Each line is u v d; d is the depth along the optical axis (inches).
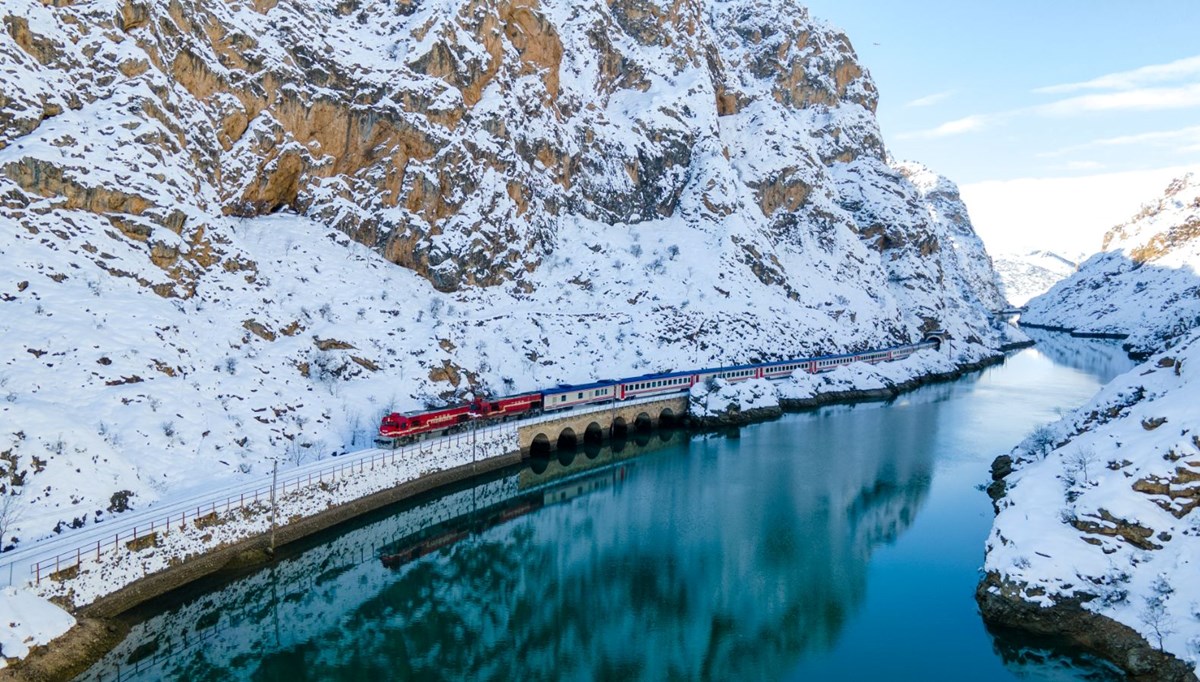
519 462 3494.1
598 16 6510.8
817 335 5876.0
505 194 4749.0
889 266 7800.2
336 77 4128.9
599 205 5787.4
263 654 1915.6
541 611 2166.6
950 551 2512.3
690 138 6481.3
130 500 2100.1
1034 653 1808.6
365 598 2252.7
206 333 2888.8
